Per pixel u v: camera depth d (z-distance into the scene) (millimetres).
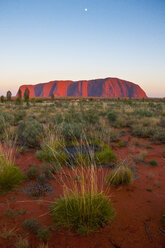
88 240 2439
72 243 2379
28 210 3061
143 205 3316
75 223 2695
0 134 8406
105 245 2367
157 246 2375
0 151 4879
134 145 7566
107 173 4727
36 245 2322
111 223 2787
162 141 8297
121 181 4094
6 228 2592
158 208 3232
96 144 7000
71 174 4594
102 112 17125
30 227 2615
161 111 19406
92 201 2938
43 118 13516
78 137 8008
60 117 11891
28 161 5473
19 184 3959
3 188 3658
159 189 3945
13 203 3248
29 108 25156
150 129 9781
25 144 7191
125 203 3369
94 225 2680
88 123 10359
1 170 3912
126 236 2533
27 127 8539
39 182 4090
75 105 28422
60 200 3102
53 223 2754
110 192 3777
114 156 5699
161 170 5039
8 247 2264
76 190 3262
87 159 5219
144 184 4168
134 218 2932
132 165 5285
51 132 7293
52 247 2305
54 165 4848
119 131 10117
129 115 16188
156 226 2750
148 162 5656
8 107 25703
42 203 3270
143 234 2580
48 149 5699
